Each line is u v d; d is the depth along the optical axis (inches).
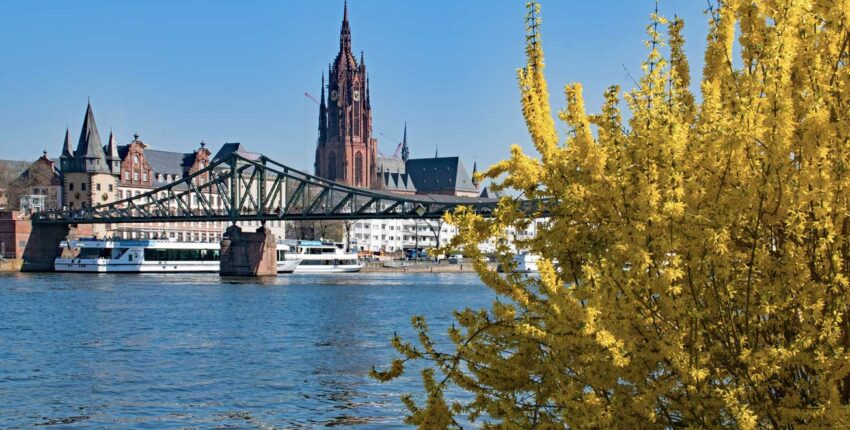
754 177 278.1
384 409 1286.9
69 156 6953.7
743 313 296.7
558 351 314.8
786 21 272.4
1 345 1948.8
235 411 1285.7
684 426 303.0
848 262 284.8
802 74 286.2
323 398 1366.9
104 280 4731.8
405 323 2466.8
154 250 5669.3
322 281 4985.2
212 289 3998.5
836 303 274.7
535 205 328.2
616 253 292.2
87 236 6565.0
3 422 1203.9
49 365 1678.2
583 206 305.4
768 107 271.9
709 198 290.5
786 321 295.6
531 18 327.3
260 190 5600.4
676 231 283.0
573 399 304.5
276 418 1245.7
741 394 284.8
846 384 298.2
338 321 2519.7
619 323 282.8
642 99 303.9
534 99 322.3
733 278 296.4
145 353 1849.2
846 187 275.4
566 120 311.9
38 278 4877.0
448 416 339.9
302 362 1723.7
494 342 351.9
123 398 1369.3
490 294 3791.8
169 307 2962.6
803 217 274.1
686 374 282.7
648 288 282.0
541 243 319.6
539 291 326.0
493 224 328.8
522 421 333.1
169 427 1189.1
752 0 286.4
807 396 293.7
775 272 289.7
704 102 300.2
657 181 286.5
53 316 2603.3
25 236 6038.4
